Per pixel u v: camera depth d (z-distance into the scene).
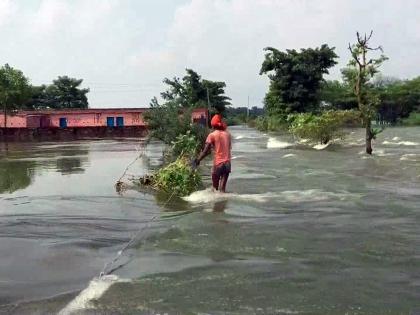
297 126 32.00
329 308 4.62
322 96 63.12
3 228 8.30
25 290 5.32
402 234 7.32
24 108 64.69
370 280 5.38
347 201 10.09
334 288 5.15
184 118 22.47
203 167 18.00
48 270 6.03
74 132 53.69
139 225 8.46
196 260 6.19
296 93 58.62
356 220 8.28
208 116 54.03
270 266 5.89
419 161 18.36
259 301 4.82
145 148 28.67
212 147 11.85
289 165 17.77
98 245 7.19
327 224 7.99
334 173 15.06
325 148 26.77
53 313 4.65
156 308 4.70
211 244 6.89
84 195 11.66
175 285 5.32
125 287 5.29
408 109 81.25
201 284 5.33
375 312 4.52
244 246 6.76
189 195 11.41
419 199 10.24
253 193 11.34
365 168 16.36
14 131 51.84
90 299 4.96
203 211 9.23
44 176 15.73
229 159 11.50
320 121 28.08
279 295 4.97
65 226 8.43
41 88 76.69
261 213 8.97
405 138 34.91
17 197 11.54
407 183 12.71
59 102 78.25
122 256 6.45
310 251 6.49
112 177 15.09
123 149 29.28
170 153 19.50
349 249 6.55
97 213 9.52
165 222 8.45
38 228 8.29
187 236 7.35
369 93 21.78
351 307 4.64
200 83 65.50
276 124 59.84
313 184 12.69
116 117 55.69
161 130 22.09
